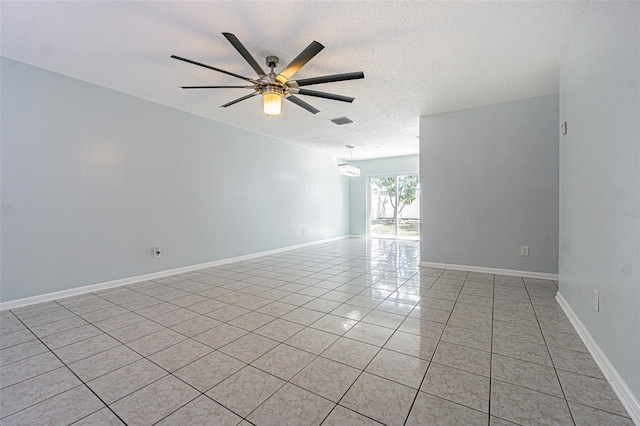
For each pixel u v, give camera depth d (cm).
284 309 281
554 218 379
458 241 441
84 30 235
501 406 143
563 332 224
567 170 256
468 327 235
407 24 227
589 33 199
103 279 351
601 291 177
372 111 436
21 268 292
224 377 170
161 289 351
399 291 337
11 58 283
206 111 441
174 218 427
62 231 319
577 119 226
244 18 218
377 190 903
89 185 339
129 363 187
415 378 167
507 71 308
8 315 269
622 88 149
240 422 135
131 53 271
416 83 338
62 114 318
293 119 478
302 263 510
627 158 144
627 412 137
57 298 314
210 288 355
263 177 586
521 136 395
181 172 436
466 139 430
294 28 231
